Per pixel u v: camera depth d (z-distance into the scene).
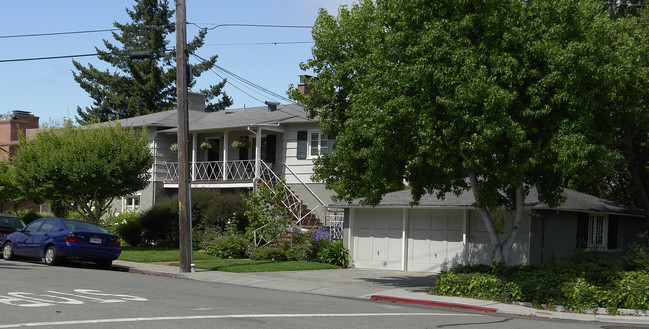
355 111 14.76
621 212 21.19
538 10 14.03
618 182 25.00
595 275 14.84
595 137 14.41
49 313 9.93
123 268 20.39
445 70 13.55
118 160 26.09
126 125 35.22
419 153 13.93
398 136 14.28
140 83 56.84
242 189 31.94
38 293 12.32
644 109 16.75
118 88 57.06
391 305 13.93
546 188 15.47
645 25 20.73
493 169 14.27
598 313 13.52
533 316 13.14
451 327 10.66
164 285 15.55
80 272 17.75
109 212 34.34
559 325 11.73
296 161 31.53
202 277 18.61
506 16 13.89
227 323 9.72
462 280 15.15
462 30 13.87
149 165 27.73
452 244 21.41
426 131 13.70
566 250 19.78
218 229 28.05
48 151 26.28
